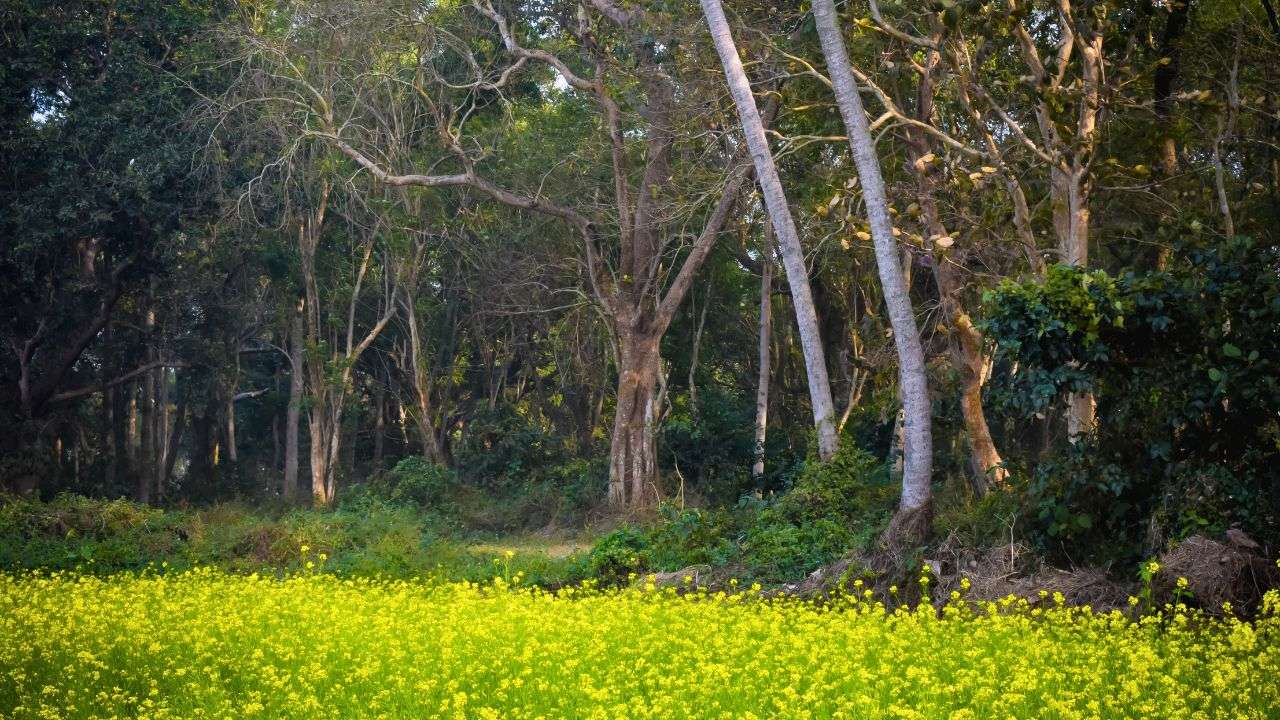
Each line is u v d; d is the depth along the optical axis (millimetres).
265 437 54812
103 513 20875
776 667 9547
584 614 11750
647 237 30078
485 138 33750
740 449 33312
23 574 16688
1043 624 11359
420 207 36000
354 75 30688
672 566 16594
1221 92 21625
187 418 55375
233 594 13664
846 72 16531
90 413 47688
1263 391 13031
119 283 36438
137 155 33656
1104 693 8672
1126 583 12953
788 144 19844
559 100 35438
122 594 13680
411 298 39625
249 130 32750
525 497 32719
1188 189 20891
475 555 19984
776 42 21984
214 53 33562
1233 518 12984
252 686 9492
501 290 39656
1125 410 13688
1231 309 13336
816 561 15555
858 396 30594
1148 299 13398
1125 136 20734
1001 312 13836
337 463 40406
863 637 10398
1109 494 13789
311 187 37062
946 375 20281
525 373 46594
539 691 9008
